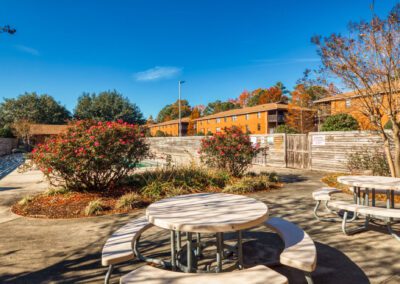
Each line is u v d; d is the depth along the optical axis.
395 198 6.05
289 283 2.64
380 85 7.01
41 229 4.43
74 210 5.45
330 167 11.23
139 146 7.10
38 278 2.83
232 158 9.08
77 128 6.81
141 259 3.14
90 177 6.60
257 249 3.49
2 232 4.30
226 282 1.92
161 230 4.31
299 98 32.31
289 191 7.38
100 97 52.72
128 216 5.12
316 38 7.44
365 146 9.84
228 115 49.19
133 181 7.60
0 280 2.79
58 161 6.14
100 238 4.00
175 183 7.37
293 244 2.53
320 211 5.29
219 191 7.31
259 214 2.56
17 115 50.31
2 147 26.41
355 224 4.46
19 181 9.98
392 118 6.93
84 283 2.71
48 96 54.44
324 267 2.97
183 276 2.02
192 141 21.44
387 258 3.16
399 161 7.02
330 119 14.59
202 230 2.24
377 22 6.68
